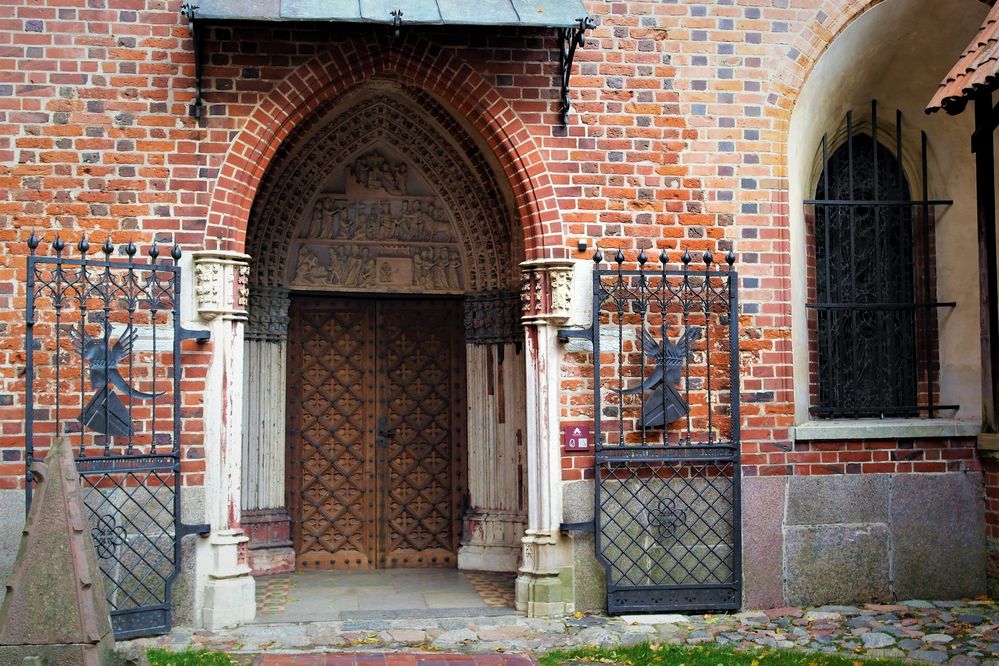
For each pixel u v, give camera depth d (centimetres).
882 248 970
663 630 784
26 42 793
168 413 790
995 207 898
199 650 712
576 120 861
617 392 848
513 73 855
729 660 690
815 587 865
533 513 841
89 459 735
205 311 792
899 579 876
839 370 945
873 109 960
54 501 532
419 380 1030
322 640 748
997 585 874
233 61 816
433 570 1004
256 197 932
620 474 845
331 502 1015
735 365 841
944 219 965
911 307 959
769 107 883
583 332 838
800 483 866
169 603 763
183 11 731
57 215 789
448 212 1009
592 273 845
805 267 933
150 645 727
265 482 982
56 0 798
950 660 699
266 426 981
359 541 1014
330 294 1005
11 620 517
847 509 872
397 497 1021
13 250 782
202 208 804
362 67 834
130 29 804
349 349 1022
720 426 859
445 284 1007
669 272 836
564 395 845
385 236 1001
